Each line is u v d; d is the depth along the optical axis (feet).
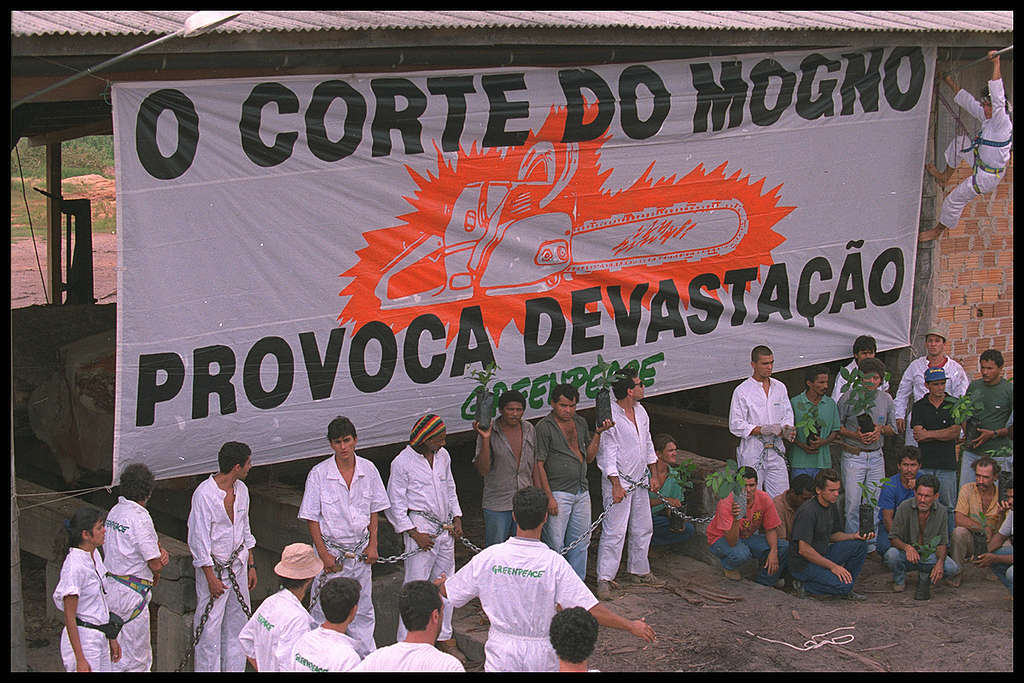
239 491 26.32
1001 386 35.63
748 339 36.42
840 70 36.40
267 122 27.53
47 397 35.40
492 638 22.03
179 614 27.12
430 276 30.45
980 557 31.68
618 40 30.58
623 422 31.63
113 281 70.59
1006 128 37.63
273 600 22.40
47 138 46.47
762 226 36.06
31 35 23.49
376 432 30.32
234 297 27.66
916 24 36.29
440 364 30.94
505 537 30.45
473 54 30.12
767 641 28.66
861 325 38.70
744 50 34.55
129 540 24.91
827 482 31.27
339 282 29.09
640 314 34.17
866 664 27.30
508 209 31.40
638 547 32.30
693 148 34.27
